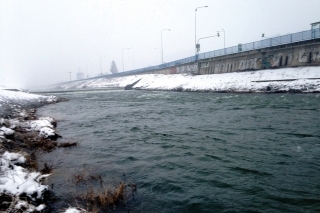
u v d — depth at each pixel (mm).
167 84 55656
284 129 11781
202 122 14859
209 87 40719
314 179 6148
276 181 6133
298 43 32062
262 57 37531
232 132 11758
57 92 63656
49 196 5641
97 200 5449
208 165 7492
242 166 7262
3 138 8656
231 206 5070
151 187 6129
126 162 8102
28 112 19953
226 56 45000
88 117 18906
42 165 7871
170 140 10812
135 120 16859
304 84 27594
